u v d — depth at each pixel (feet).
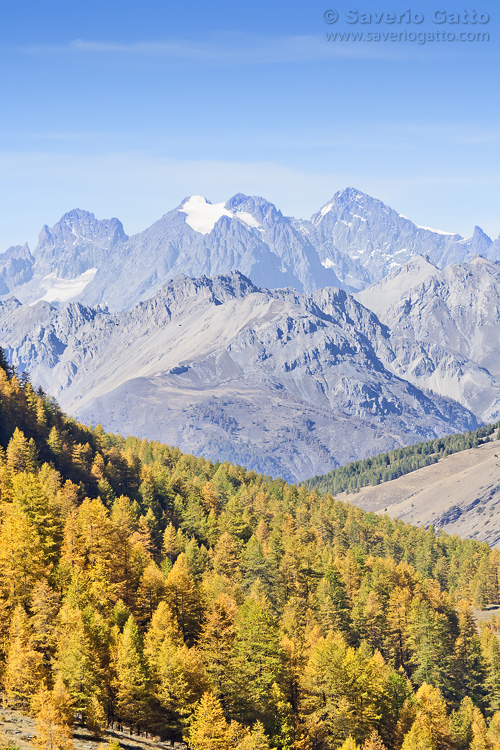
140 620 287.28
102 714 218.59
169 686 235.81
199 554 445.37
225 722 224.94
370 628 402.52
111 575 297.33
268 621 271.49
